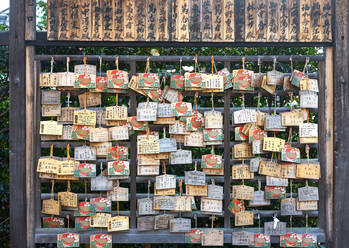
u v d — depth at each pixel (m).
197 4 2.76
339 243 2.77
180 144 2.84
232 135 3.38
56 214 2.78
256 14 2.78
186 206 2.83
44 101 2.75
